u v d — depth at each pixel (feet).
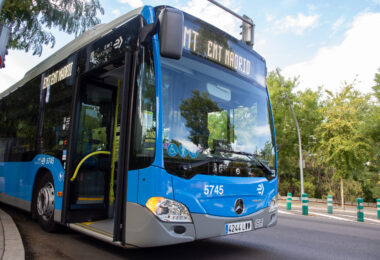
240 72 16.69
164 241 11.64
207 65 14.96
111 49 15.25
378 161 67.26
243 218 14.08
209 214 12.92
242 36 35.24
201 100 14.20
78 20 31.14
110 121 18.65
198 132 13.58
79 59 17.88
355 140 58.34
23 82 26.00
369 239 23.26
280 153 92.73
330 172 109.50
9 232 17.03
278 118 87.25
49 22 30.81
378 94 62.90
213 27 15.70
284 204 66.85
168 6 13.53
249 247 18.21
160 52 12.23
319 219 36.76
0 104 30.58
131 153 12.84
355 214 49.52
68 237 18.29
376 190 102.47
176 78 13.47
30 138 22.20
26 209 21.40
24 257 13.01
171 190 12.06
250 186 14.78
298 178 118.73
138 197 12.25
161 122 12.43
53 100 19.90
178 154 12.63
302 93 88.53
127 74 13.47
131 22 14.38
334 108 62.39
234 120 15.44
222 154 14.20
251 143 15.93
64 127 17.79
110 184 18.38
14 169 24.22
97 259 14.32
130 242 12.24
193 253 16.08
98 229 14.92
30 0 28.94
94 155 17.81
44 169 19.93
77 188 16.98
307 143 88.48
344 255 17.56
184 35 14.30
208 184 13.11
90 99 17.80
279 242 20.15
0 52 15.44
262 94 17.83
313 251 18.08
